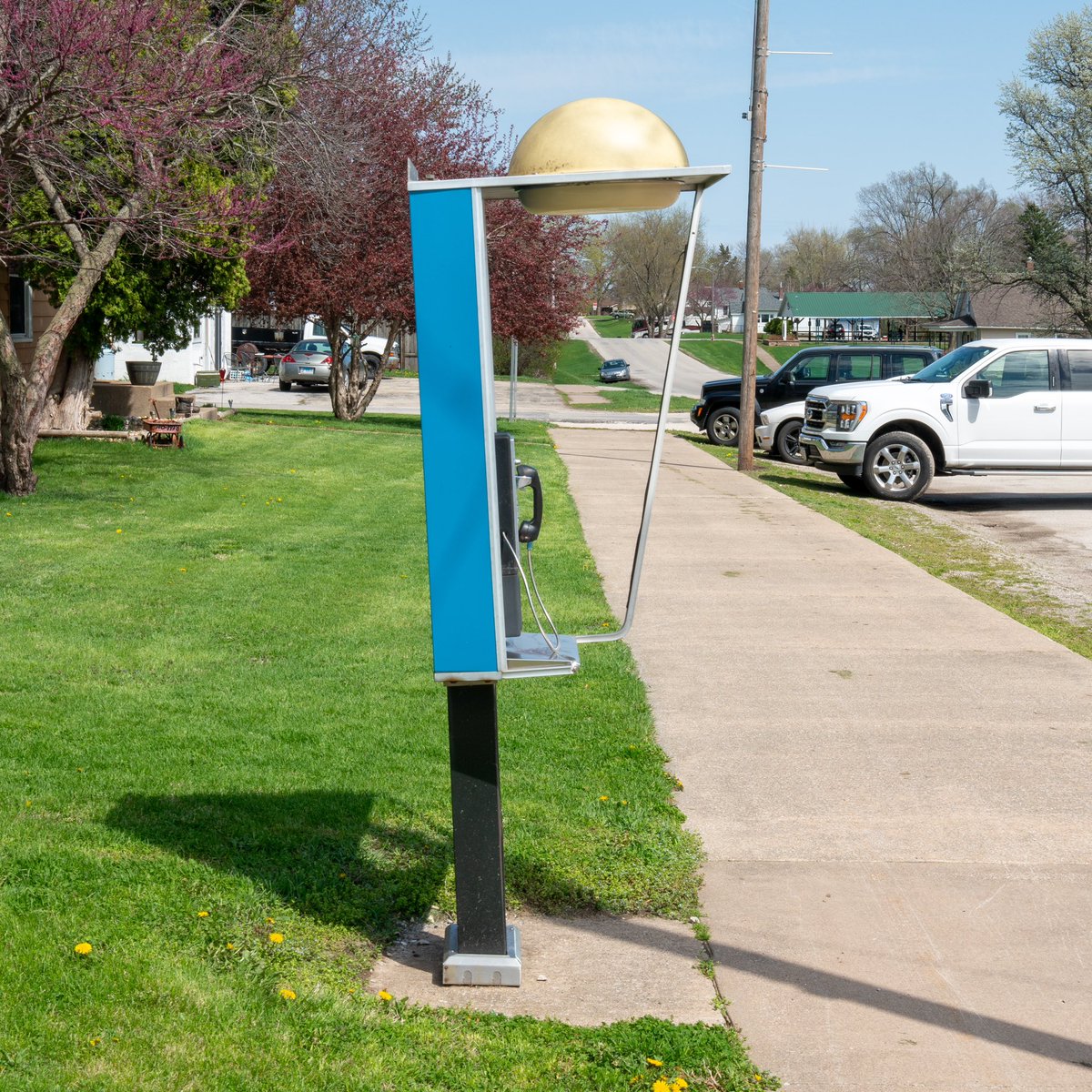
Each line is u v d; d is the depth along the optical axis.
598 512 14.22
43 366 13.18
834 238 135.88
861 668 7.76
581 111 3.83
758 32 19.16
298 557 10.59
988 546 13.38
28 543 10.76
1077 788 5.70
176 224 13.30
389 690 6.88
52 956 3.68
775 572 10.88
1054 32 40.88
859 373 22.25
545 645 4.02
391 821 5.04
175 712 6.36
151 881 4.27
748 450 19.55
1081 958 4.13
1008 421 16.52
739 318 124.31
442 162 23.05
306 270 23.12
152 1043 3.28
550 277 23.95
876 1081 3.39
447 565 3.73
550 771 5.73
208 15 15.05
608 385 52.78
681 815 5.26
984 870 4.82
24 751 5.62
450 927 4.04
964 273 45.66
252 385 40.44
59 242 16.03
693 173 3.67
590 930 4.29
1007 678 7.57
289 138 16.58
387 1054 3.38
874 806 5.45
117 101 11.48
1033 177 41.81
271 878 4.39
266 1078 3.19
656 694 7.13
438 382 3.70
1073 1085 3.39
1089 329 44.00
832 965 4.06
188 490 14.19
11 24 11.16
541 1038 3.53
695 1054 3.46
